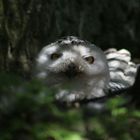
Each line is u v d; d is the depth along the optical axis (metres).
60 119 4.53
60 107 5.55
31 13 9.17
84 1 13.16
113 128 4.68
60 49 7.12
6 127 4.34
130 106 5.48
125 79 8.84
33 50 9.16
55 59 7.09
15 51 8.71
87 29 13.05
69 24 12.10
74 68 6.95
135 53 14.65
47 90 4.57
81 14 12.90
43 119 4.50
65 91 6.55
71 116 4.52
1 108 4.44
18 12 8.91
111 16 14.28
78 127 4.60
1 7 8.63
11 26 8.78
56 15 11.12
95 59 7.12
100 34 13.87
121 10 14.59
